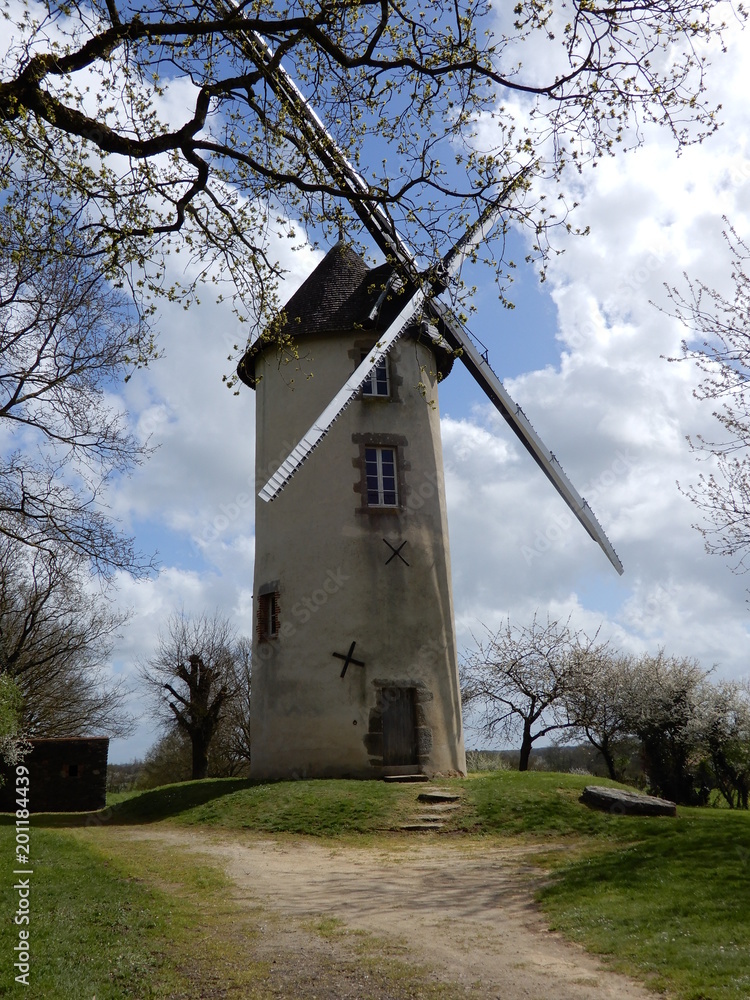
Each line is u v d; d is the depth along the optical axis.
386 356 20.64
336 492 19.45
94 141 9.84
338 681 18.28
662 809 14.34
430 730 18.42
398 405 20.44
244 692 40.00
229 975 6.92
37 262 10.64
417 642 18.97
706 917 7.91
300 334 20.55
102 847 12.73
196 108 10.08
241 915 8.74
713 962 6.77
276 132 10.59
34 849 11.09
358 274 21.86
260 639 19.67
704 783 31.00
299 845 13.44
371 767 17.70
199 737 32.59
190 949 7.55
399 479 20.00
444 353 21.66
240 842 13.71
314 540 19.27
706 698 28.75
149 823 16.38
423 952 7.50
